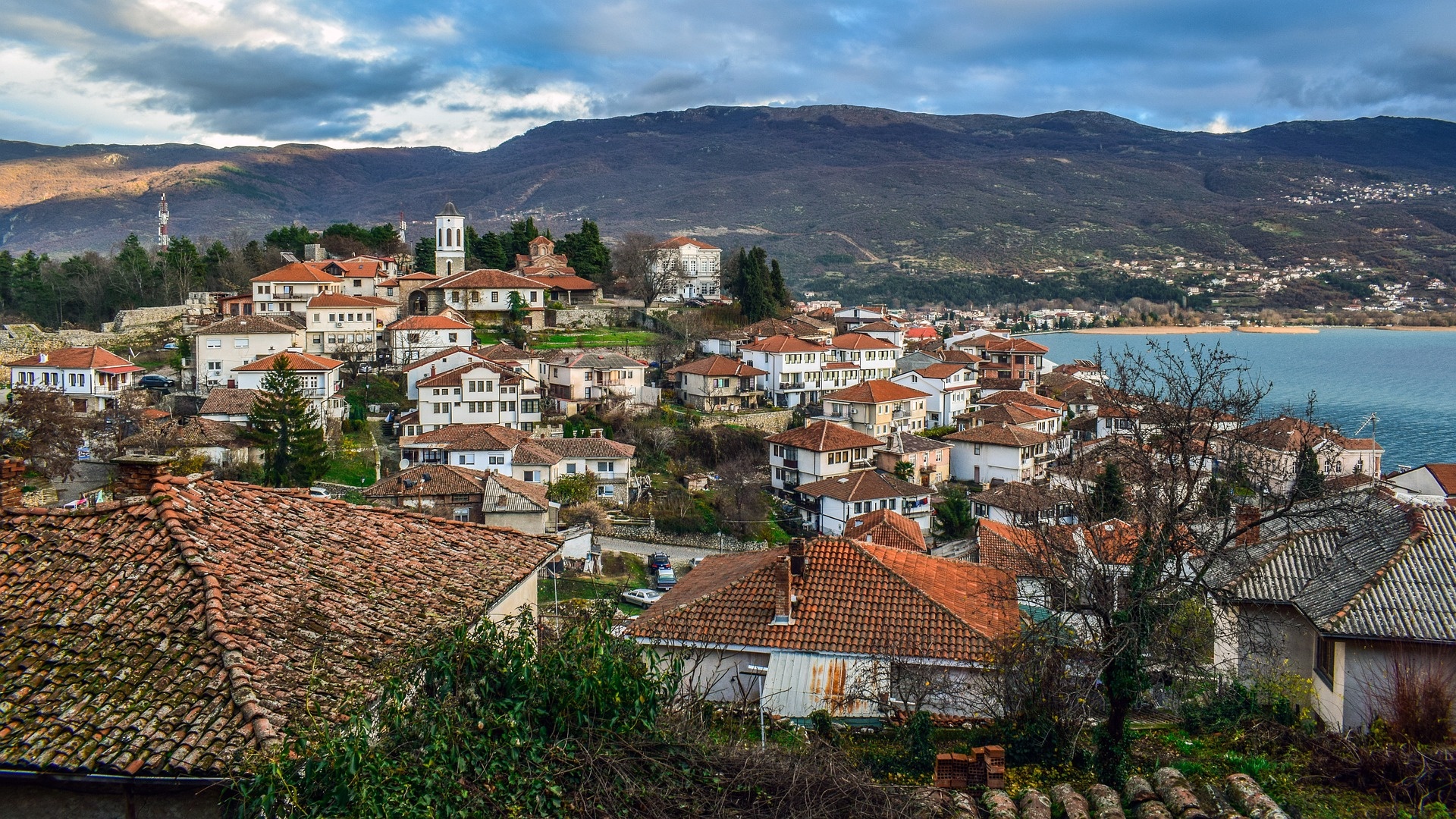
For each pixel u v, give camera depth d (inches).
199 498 627.2
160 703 461.1
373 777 429.7
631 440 3560.5
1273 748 781.3
